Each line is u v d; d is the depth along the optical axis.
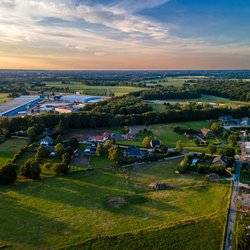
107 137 137.88
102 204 75.94
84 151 117.69
